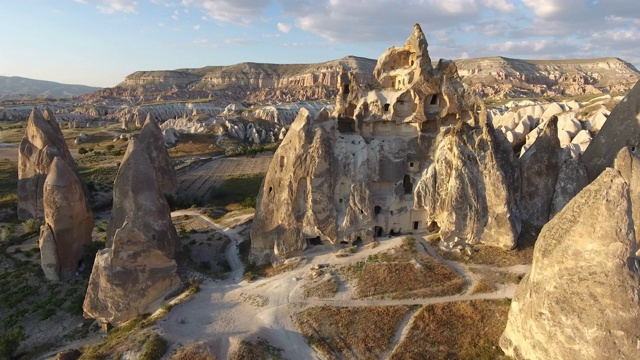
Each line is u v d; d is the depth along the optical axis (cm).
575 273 2314
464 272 3497
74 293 4022
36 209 5769
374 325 2992
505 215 3722
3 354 3123
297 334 2970
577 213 2381
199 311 3241
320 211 3881
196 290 3509
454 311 3070
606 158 4084
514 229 3750
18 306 3869
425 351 2786
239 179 9075
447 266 3544
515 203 3994
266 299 3350
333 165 3928
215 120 16862
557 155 4097
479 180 3800
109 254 3381
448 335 2894
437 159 3975
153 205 3728
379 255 3728
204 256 4450
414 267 3512
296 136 3853
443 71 4125
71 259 4309
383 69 4312
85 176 8644
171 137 13600
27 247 4981
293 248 3866
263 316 3155
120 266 3316
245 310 3244
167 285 3516
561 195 4034
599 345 2205
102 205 6925
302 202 3919
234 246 4622
